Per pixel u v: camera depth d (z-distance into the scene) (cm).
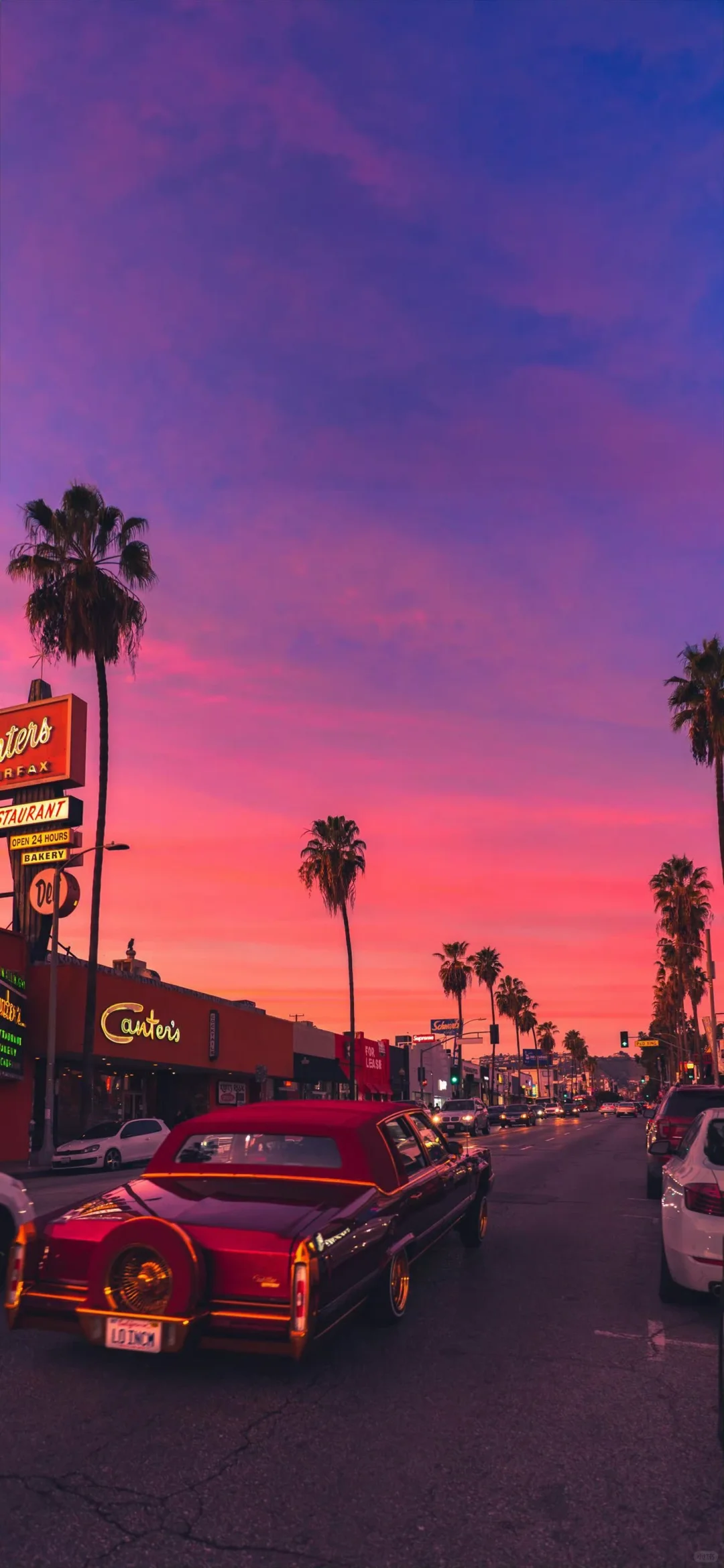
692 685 4103
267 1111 716
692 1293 759
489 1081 12112
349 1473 443
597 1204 1391
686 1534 388
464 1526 393
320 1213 589
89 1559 365
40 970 3291
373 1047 7200
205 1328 525
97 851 3192
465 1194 919
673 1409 530
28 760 3719
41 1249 573
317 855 5638
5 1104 3080
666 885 7812
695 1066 7944
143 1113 4188
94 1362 608
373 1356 623
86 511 3334
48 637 3350
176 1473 441
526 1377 583
